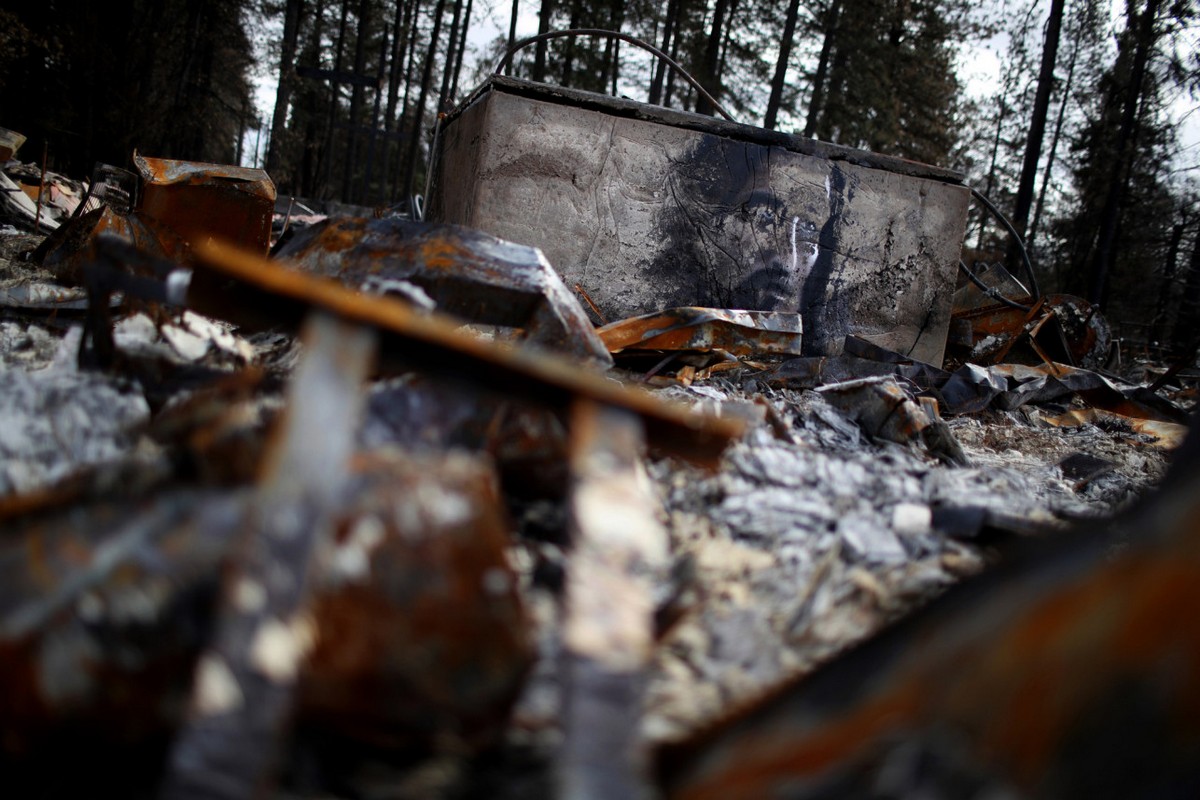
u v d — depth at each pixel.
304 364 1.38
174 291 2.15
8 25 20.83
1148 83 25.17
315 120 40.41
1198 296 29.19
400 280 3.04
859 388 4.29
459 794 1.36
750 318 5.85
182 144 29.67
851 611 1.97
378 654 1.27
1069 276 30.83
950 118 32.16
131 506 1.37
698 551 2.40
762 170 7.61
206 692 1.08
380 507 1.33
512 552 2.11
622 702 1.17
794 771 1.09
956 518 2.64
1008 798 0.94
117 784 1.29
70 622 1.22
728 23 29.38
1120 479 4.38
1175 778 0.87
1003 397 6.97
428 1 40.72
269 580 1.17
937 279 8.11
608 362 3.13
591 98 7.17
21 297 4.14
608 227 7.33
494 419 2.29
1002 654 1.02
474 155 7.46
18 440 2.11
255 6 30.88
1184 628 0.91
